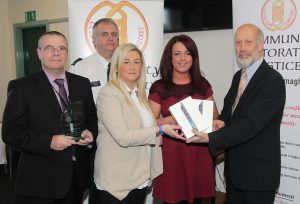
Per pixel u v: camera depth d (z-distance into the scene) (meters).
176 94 2.34
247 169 2.06
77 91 2.04
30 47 6.16
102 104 1.95
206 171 2.35
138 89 2.12
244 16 2.76
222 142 2.03
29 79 1.90
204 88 2.38
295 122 2.57
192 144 2.30
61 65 1.92
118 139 1.88
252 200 2.09
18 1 6.00
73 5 3.06
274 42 2.62
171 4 3.86
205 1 3.62
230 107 2.24
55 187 1.89
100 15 3.07
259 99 1.97
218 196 3.55
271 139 2.05
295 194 2.63
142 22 3.10
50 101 1.88
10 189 4.15
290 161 2.63
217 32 3.65
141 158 2.02
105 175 1.94
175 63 2.33
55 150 1.88
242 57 2.09
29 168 1.91
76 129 1.83
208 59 3.76
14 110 1.81
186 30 3.80
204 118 2.15
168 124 2.20
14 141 1.80
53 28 5.52
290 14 2.52
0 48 6.14
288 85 2.58
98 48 2.84
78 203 2.08
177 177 2.32
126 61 2.00
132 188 1.97
